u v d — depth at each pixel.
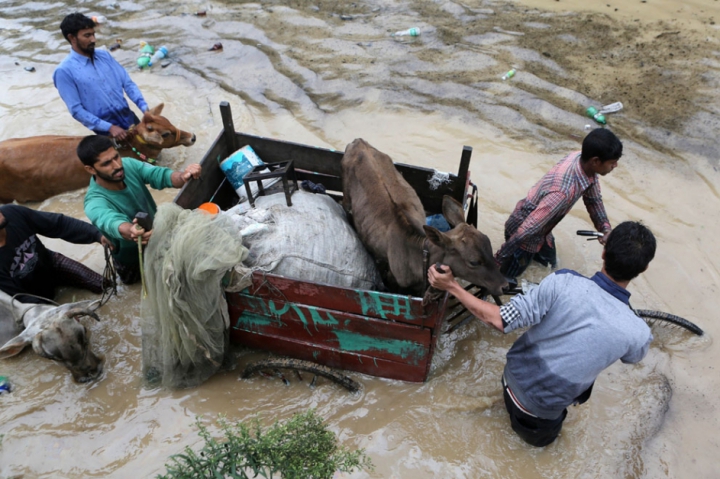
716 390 4.18
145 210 4.52
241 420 4.05
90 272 5.09
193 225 3.55
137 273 5.05
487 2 9.34
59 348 3.97
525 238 4.26
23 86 8.05
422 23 8.89
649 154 6.25
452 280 3.17
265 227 3.91
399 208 4.04
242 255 3.66
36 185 6.05
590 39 8.20
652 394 4.16
